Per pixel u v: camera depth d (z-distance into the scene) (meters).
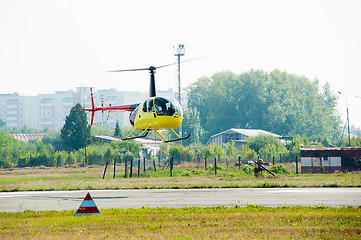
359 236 55.16
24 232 59.91
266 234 56.72
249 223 63.81
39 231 60.44
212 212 74.12
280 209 76.88
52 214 75.94
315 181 130.38
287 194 100.56
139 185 126.81
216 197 97.50
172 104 95.00
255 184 123.19
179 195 102.62
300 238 54.41
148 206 86.62
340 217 67.25
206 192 107.81
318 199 91.62
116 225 63.81
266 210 75.88
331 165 173.25
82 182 144.38
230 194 102.50
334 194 99.56
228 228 60.59
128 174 178.25
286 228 59.97
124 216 71.38
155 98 95.81
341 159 172.38
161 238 54.69
